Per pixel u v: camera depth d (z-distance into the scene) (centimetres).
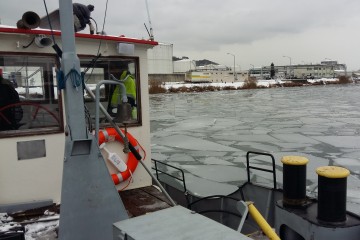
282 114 2395
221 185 877
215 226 238
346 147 1327
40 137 432
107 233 320
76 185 306
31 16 371
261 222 297
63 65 291
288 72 13088
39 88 433
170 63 8675
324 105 2977
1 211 410
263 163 1118
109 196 318
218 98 4031
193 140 1538
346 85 7181
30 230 375
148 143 525
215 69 11662
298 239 343
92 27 507
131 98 501
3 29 396
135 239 224
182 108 2928
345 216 311
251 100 3638
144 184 526
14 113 423
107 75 486
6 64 413
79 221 310
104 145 473
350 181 901
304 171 342
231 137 1593
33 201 429
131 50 479
